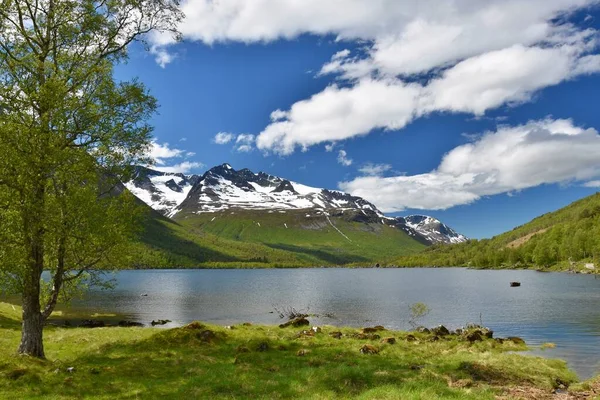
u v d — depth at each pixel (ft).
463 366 84.64
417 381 68.95
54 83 70.95
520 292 351.46
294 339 114.73
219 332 112.16
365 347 97.60
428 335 136.56
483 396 61.93
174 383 65.87
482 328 148.56
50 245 78.38
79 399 57.26
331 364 81.15
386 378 70.23
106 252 81.66
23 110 73.00
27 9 78.02
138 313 257.55
